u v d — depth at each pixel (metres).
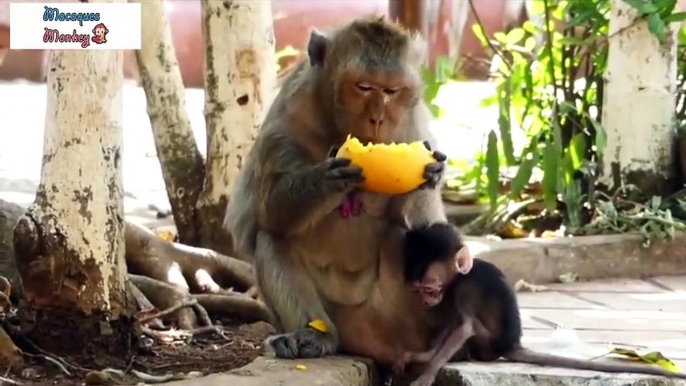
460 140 13.59
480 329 6.06
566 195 10.09
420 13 10.44
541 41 11.45
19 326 6.37
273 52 8.63
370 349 6.23
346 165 5.65
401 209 6.12
